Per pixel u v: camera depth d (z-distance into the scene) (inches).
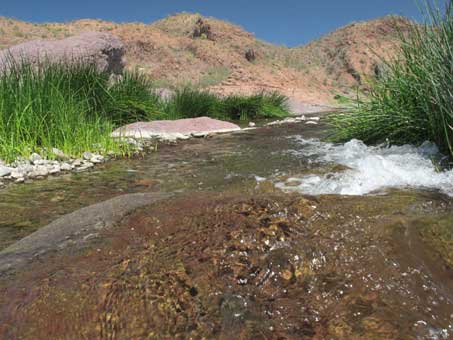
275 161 156.3
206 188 121.0
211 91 691.4
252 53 1082.7
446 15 144.9
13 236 87.6
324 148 181.9
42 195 120.6
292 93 740.0
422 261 56.1
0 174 144.9
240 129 298.0
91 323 47.2
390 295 49.9
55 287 52.2
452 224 65.5
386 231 61.7
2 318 48.1
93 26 1268.5
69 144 185.2
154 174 145.9
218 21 1227.9
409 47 162.9
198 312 47.6
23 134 183.6
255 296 49.9
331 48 1206.9
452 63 132.6
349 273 53.1
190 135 265.0
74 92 247.0
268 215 64.9
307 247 57.2
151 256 57.4
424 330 45.0
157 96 378.3
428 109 143.6
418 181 108.6
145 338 45.0
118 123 285.7
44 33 1184.8
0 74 231.9
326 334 44.4
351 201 73.0
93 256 59.1
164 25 1408.7
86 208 83.7
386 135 171.0
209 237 60.4
